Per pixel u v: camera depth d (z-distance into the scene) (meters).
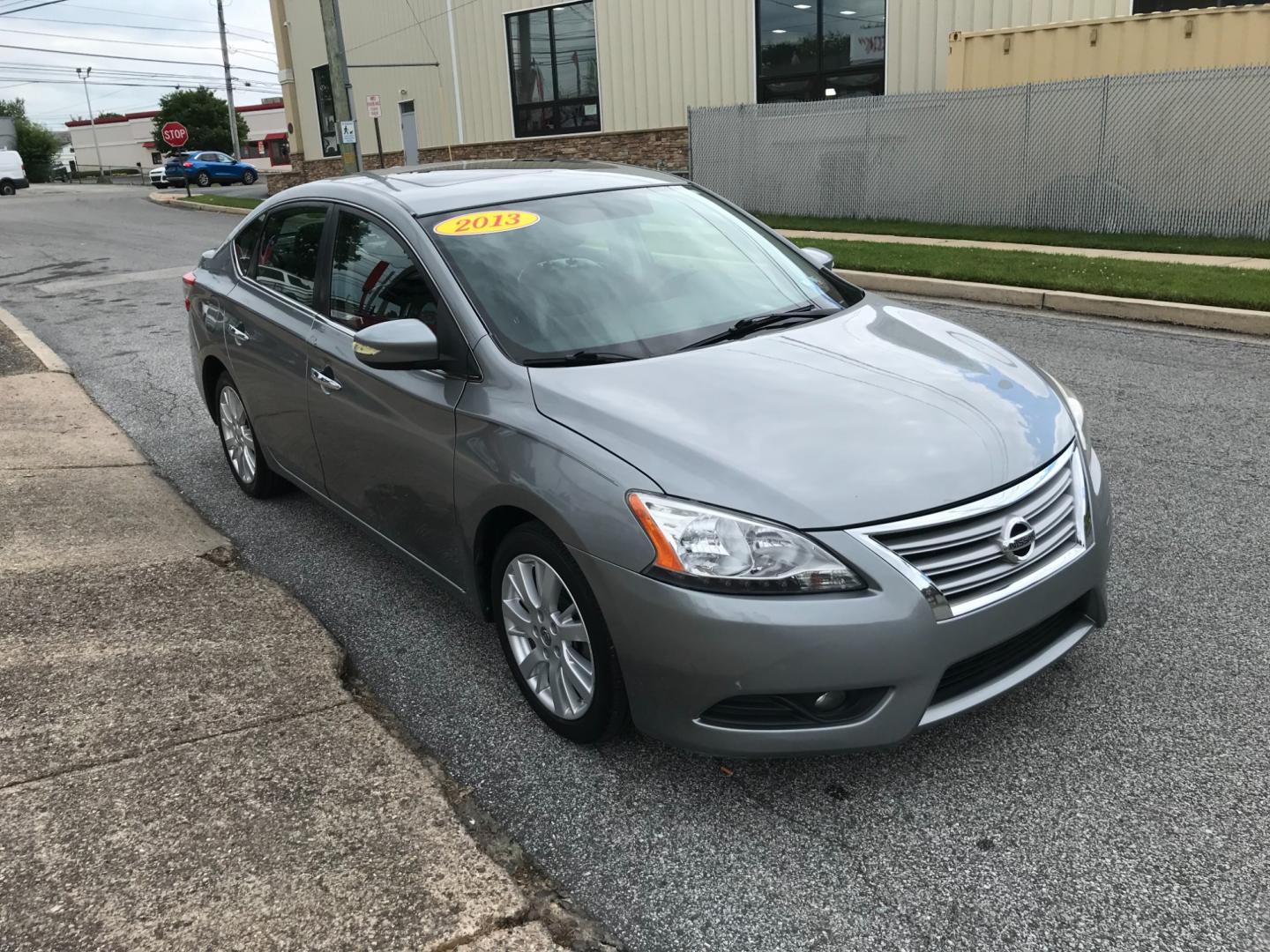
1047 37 14.16
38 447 6.21
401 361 3.25
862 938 2.33
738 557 2.54
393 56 28.20
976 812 2.73
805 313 3.73
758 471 2.63
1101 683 3.29
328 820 2.72
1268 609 3.71
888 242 13.48
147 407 7.36
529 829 2.76
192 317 5.51
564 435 2.89
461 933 2.32
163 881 2.49
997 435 2.85
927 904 2.43
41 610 3.96
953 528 2.62
